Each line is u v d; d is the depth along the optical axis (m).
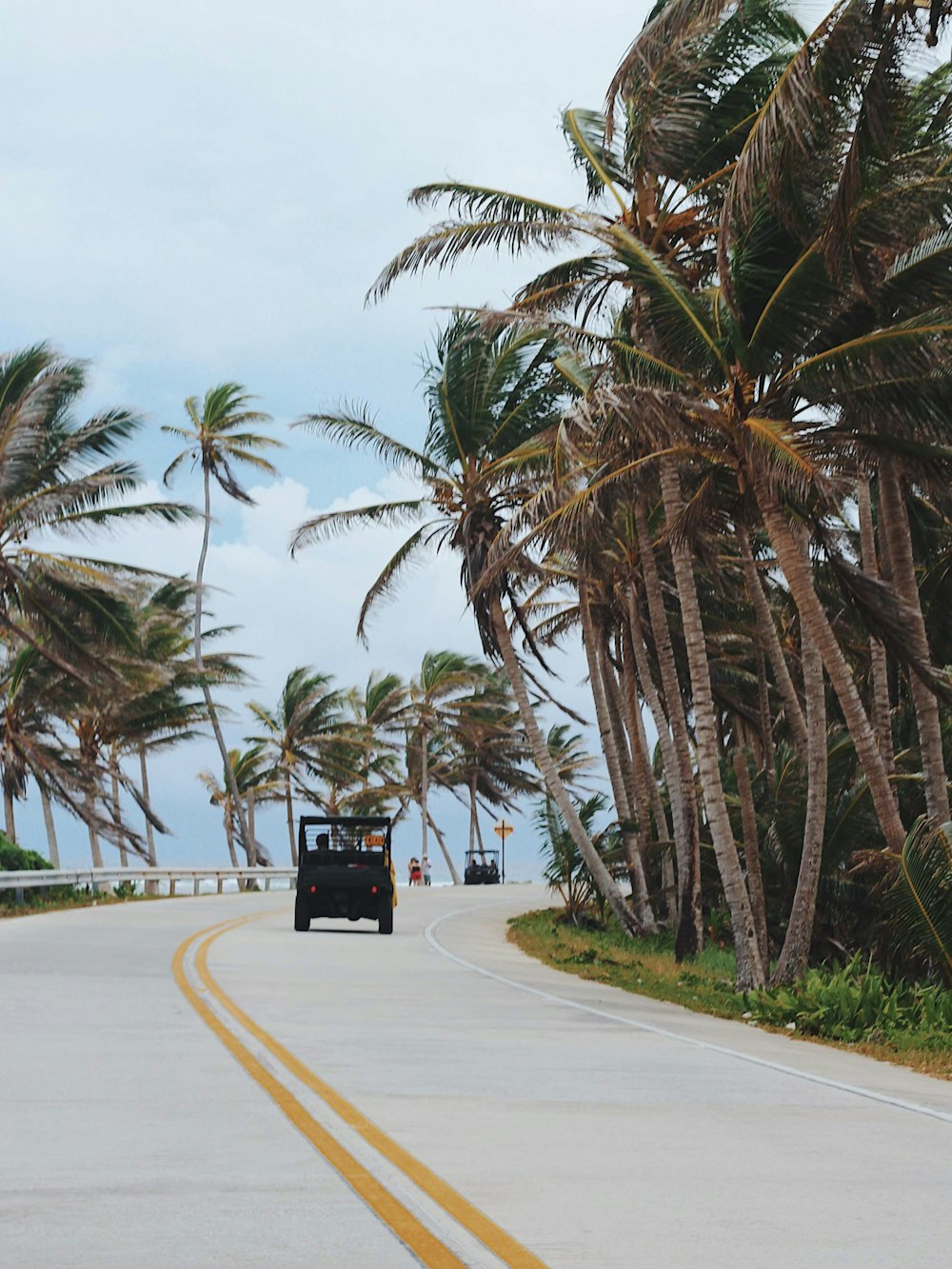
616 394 21.81
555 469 24.00
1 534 44.72
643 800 42.00
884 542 33.25
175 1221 6.50
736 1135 8.98
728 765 37.69
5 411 41.59
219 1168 7.64
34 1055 11.77
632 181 26.28
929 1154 8.48
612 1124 9.24
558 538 25.17
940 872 20.66
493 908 46.72
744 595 40.47
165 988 17.12
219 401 68.88
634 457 25.61
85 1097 9.84
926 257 21.59
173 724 66.31
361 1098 9.98
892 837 22.80
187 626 72.06
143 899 45.31
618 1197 7.14
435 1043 13.16
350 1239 6.23
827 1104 10.41
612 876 40.59
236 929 29.67
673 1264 5.91
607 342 23.36
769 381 22.97
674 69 23.61
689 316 22.47
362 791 98.50
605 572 39.41
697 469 26.34
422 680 94.19
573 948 28.80
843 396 22.50
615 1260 5.95
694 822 31.30
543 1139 8.66
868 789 30.23
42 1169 7.61
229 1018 14.34
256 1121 8.98
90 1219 6.55
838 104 18.36
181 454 68.50
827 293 21.45
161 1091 10.09
